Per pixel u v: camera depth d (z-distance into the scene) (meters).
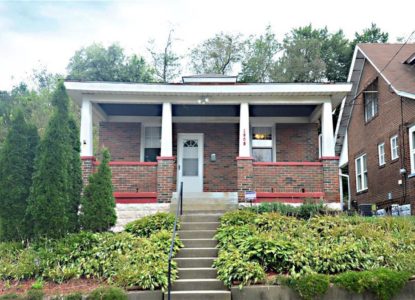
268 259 8.34
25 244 9.48
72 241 9.20
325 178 13.39
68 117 10.14
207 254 9.21
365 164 20.05
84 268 8.53
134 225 10.52
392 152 16.84
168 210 12.52
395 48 19.55
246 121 13.80
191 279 8.27
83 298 7.47
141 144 16.25
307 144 16.28
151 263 8.46
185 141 16.31
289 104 14.19
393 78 16.39
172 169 13.35
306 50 34.19
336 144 23.64
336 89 13.53
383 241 9.09
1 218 9.58
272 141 16.39
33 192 9.51
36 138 10.10
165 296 7.75
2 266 8.61
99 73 35.03
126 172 13.41
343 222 10.23
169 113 13.80
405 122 15.70
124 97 13.78
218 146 16.28
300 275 7.83
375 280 7.58
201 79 15.71
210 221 10.91
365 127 19.78
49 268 8.53
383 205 17.61
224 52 36.31
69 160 10.03
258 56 35.84
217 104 14.19
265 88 13.59
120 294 7.52
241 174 13.37
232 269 8.06
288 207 11.61
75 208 10.09
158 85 13.50
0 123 26.84
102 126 16.33
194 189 16.00
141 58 36.25
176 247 9.29
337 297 7.57
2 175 9.66
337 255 8.39
